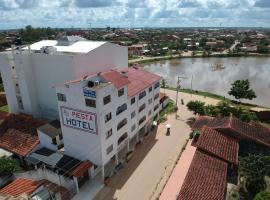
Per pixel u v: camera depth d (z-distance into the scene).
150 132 52.72
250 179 33.41
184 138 50.25
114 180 37.88
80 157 38.62
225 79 105.81
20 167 40.44
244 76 109.75
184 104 71.12
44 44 56.34
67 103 35.94
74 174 34.25
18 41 62.03
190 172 33.62
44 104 51.97
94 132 34.81
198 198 29.69
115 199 34.09
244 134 42.53
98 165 36.91
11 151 42.53
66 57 43.94
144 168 40.69
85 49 48.00
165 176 38.44
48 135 41.19
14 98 53.03
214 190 31.12
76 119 35.97
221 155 38.00
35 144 42.09
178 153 44.50
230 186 35.50
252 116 54.44
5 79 52.03
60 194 32.97
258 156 36.00
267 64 137.12
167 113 63.66
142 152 45.38
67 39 54.09
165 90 85.88
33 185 33.91
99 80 36.06
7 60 49.34
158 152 45.28
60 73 46.28
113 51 53.47
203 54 167.75
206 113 58.59
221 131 44.25
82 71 45.78
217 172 34.47
